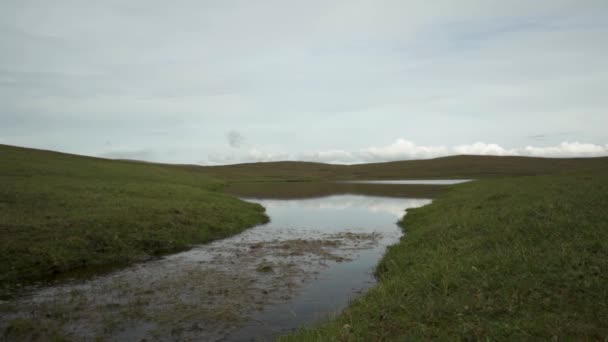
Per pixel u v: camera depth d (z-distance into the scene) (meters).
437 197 44.00
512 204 20.25
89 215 21.28
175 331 9.45
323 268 15.40
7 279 13.68
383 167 158.38
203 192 40.12
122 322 9.96
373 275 14.38
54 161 52.34
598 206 15.12
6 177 33.88
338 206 38.78
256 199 46.78
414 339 7.09
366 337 7.49
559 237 11.88
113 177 47.31
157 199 30.58
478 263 10.87
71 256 16.09
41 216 20.22
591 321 6.95
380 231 24.11
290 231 24.41
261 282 13.45
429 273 10.95
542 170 121.50
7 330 9.41
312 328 8.73
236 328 9.64
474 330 7.07
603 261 9.28
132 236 19.39
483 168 133.50
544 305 7.79
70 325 9.76
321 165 176.62
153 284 13.25
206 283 13.33
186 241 20.59
